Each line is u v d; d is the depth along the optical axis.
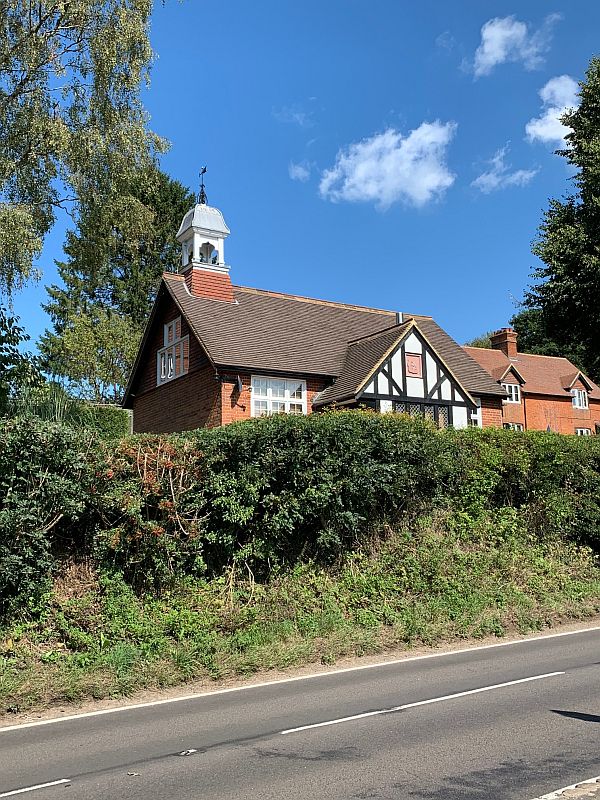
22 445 10.02
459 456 15.85
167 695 7.89
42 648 9.10
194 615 10.27
